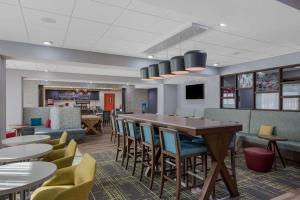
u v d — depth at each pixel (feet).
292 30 10.18
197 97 28.04
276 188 9.84
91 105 48.16
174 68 11.24
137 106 46.78
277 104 17.78
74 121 22.04
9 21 10.18
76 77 27.50
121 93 47.32
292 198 8.82
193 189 9.52
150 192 9.40
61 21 10.21
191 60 10.11
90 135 25.94
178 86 32.89
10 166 6.18
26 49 13.73
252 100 19.77
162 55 17.13
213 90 24.18
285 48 15.10
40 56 14.17
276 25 8.98
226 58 18.58
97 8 8.83
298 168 12.83
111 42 13.71
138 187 9.95
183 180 10.05
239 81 21.20
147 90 48.11
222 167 8.56
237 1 6.65
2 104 13.66
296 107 16.29
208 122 9.66
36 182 5.00
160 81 30.89
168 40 12.85
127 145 12.79
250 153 12.47
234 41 13.24
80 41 13.50
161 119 11.46
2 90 13.70
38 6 8.63
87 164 6.01
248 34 11.75
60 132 19.92
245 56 17.71
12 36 12.42
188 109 28.14
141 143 11.14
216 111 22.11
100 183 10.44
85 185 5.13
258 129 17.47
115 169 12.64
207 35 12.01
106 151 17.48
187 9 7.30
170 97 32.71
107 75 29.50
